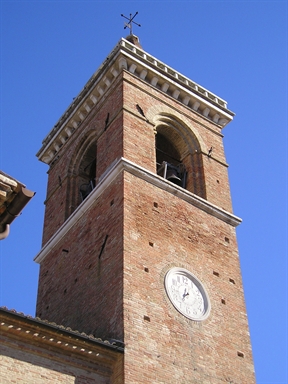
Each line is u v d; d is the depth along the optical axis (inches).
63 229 1573.6
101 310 1279.5
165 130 1716.3
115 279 1285.7
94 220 1471.5
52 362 1093.8
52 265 1574.8
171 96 1756.9
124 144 1515.7
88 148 1740.9
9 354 1056.2
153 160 1549.0
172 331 1249.4
